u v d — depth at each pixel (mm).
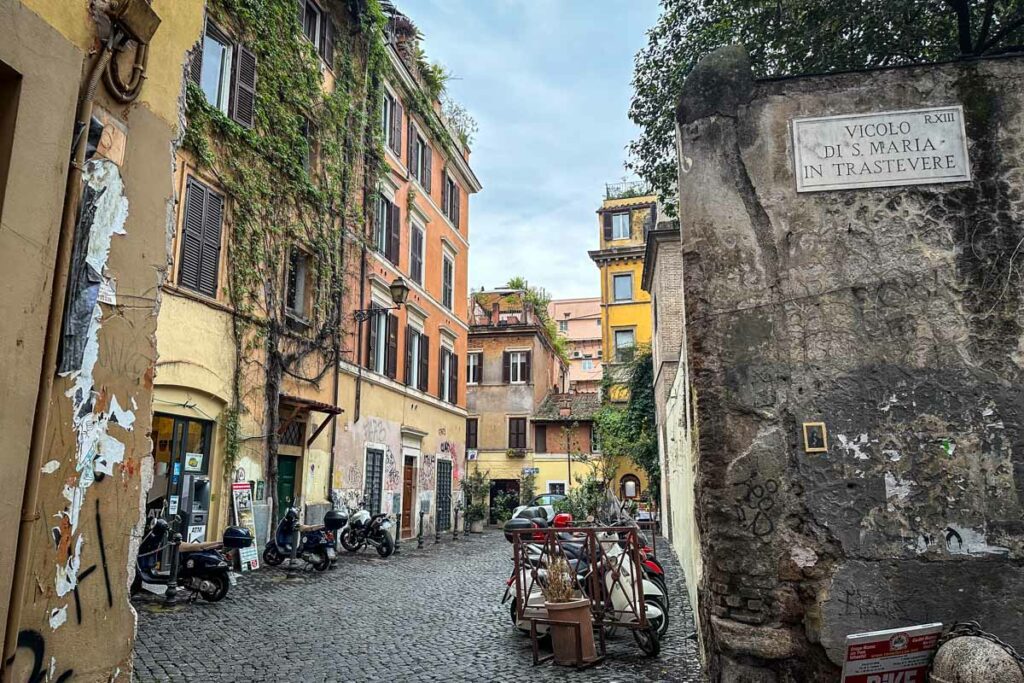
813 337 4840
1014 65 4906
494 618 9500
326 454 17203
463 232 29484
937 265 4777
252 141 14500
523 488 33500
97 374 3613
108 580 3693
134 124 3947
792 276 4930
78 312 3434
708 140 5195
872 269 4844
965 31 7910
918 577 4441
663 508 21875
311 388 16531
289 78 16062
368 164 19922
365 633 8477
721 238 5062
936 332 4711
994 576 4387
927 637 4168
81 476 3498
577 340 65625
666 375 20000
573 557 8969
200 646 7516
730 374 4898
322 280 17234
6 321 2854
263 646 7660
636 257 38438
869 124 5000
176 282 12266
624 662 7047
